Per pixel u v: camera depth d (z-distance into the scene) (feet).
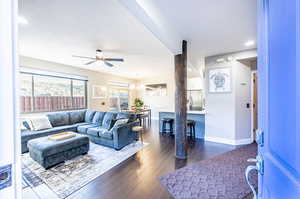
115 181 7.16
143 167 8.56
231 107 12.71
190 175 7.63
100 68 19.47
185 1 6.05
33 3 6.20
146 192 6.32
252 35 9.32
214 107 13.53
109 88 23.58
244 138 13.03
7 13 1.35
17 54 1.42
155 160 9.53
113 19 7.52
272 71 2.06
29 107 14.20
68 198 6.05
